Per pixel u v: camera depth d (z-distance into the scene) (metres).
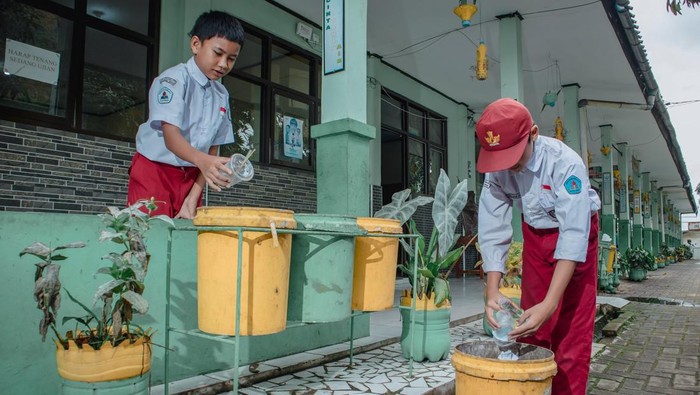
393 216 3.68
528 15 7.02
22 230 2.13
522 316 1.92
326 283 2.46
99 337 1.91
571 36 7.60
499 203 2.31
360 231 2.56
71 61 4.53
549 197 2.10
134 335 1.98
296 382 2.90
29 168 4.19
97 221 2.35
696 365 4.56
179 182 2.70
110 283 1.85
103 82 4.77
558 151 2.05
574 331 2.20
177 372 2.69
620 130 13.46
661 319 7.18
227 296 2.08
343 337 3.81
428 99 9.75
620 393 3.75
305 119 6.98
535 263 2.32
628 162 17.05
